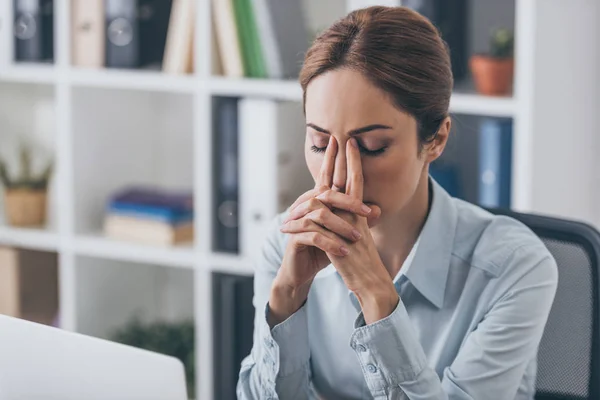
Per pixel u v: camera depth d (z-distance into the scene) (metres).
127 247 3.63
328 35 1.61
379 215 1.63
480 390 1.74
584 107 3.09
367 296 1.62
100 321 3.90
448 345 1.85
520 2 2.88
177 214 3.62
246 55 3.37
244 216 3.41
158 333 3.83
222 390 3.42
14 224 3.86
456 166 3.45
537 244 1.85
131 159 3.95
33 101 4.09
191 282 4.15
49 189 3.95
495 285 1.81
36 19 3.69
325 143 1.64
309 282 1.77
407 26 1.60
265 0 3.30
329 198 1.61
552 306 2.00
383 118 1.57
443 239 1.84
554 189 3.04
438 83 1.61
